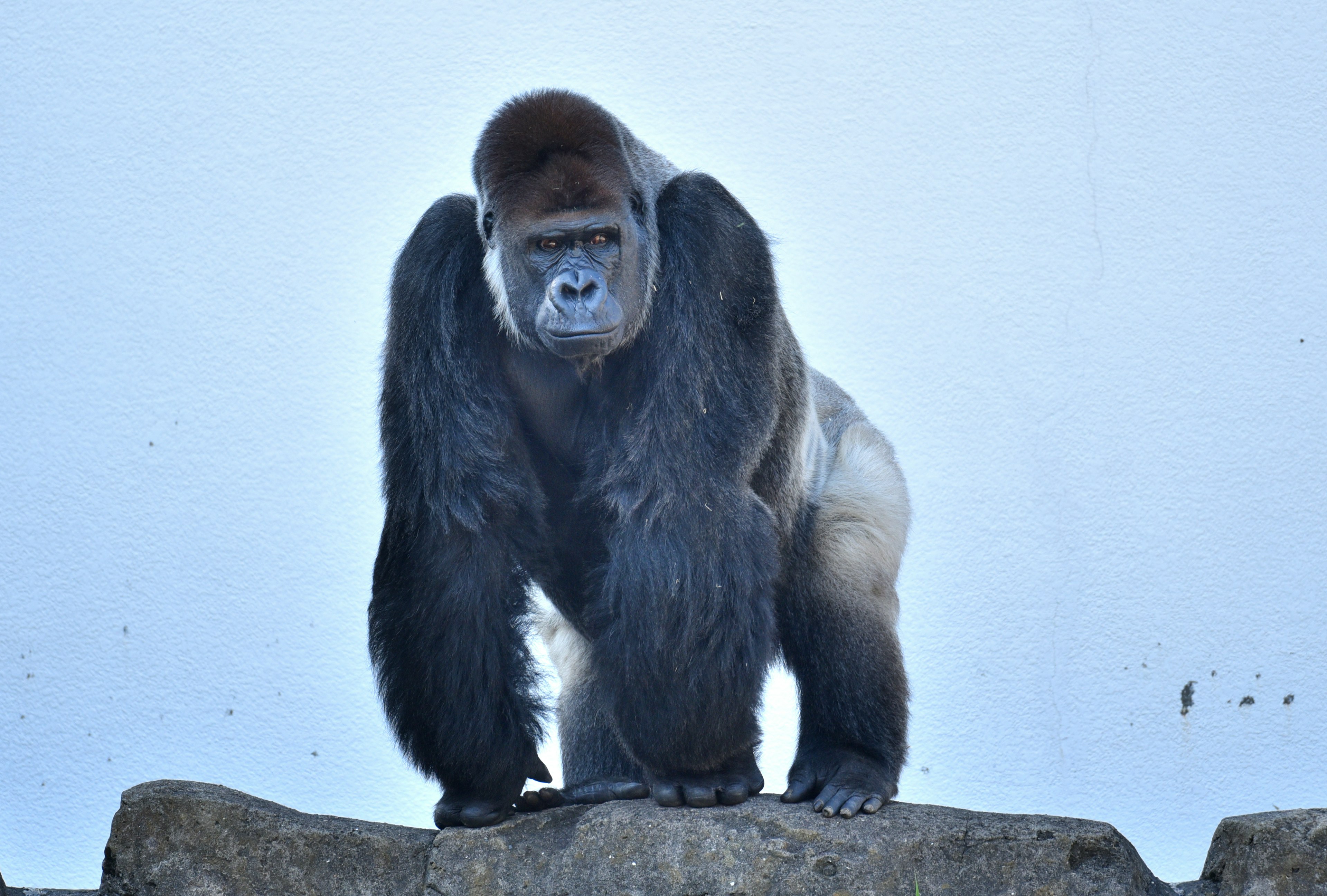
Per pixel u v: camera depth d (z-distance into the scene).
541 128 19.81
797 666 22.81
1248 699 28.94
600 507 20.56
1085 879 17.70
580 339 19.06
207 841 18.95
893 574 23.59
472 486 19.56
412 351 19.94
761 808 18.89
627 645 19.34
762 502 20.41
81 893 21.70
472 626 19.53
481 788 19.78
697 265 20.25
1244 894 18.31
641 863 17.98
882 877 17.64
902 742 22.34
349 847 18.95
